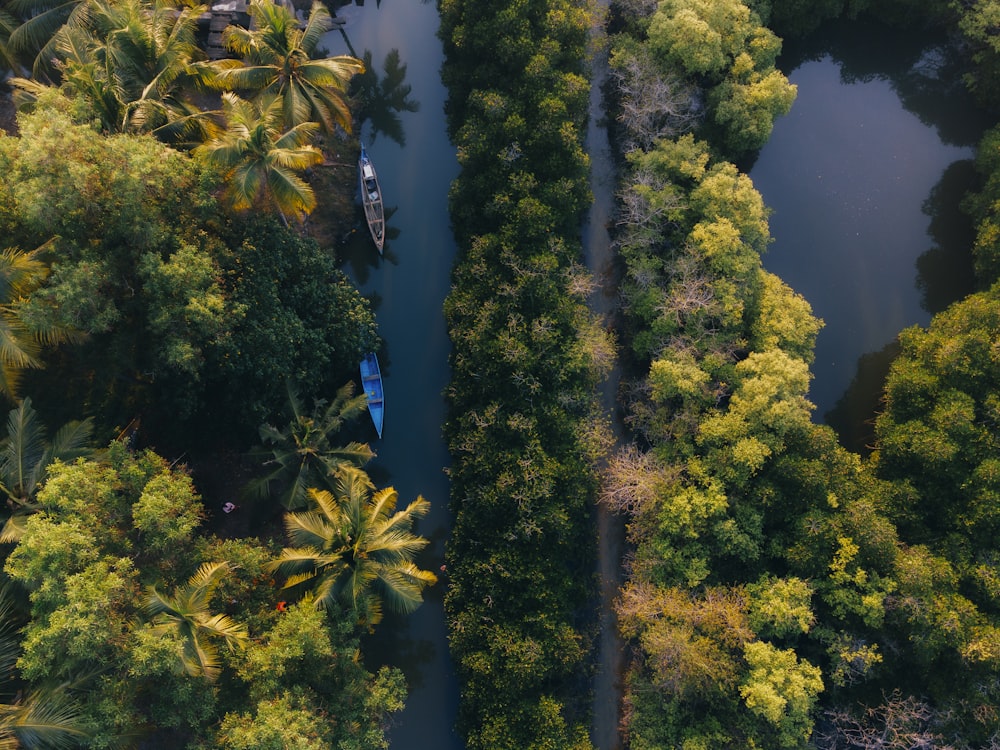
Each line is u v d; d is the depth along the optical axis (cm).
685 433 3148
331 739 2527
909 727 2625
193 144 2895
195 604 2364
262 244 2959
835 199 4041
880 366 3806
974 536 2823
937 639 2639
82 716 2120
